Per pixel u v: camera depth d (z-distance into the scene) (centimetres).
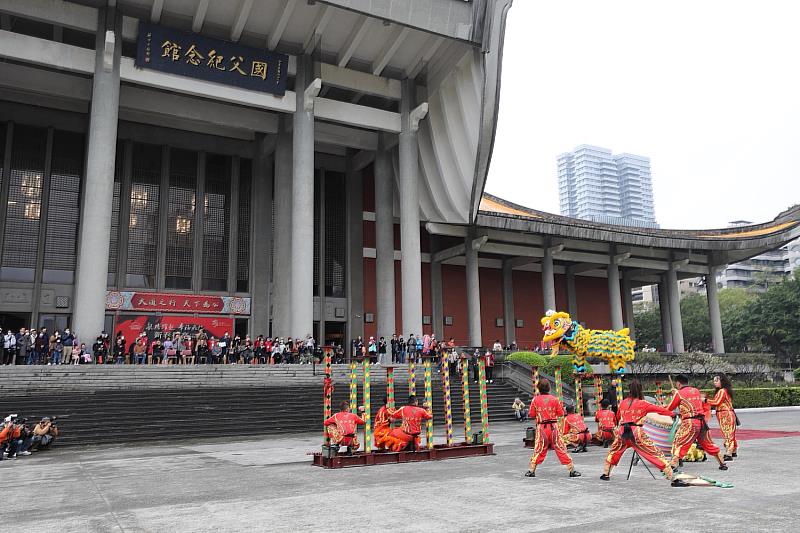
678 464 937
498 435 1678
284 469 1057
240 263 3303
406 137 3016
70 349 2177
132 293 3020
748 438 1483
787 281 5447
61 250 2947
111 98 2438
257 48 2692
